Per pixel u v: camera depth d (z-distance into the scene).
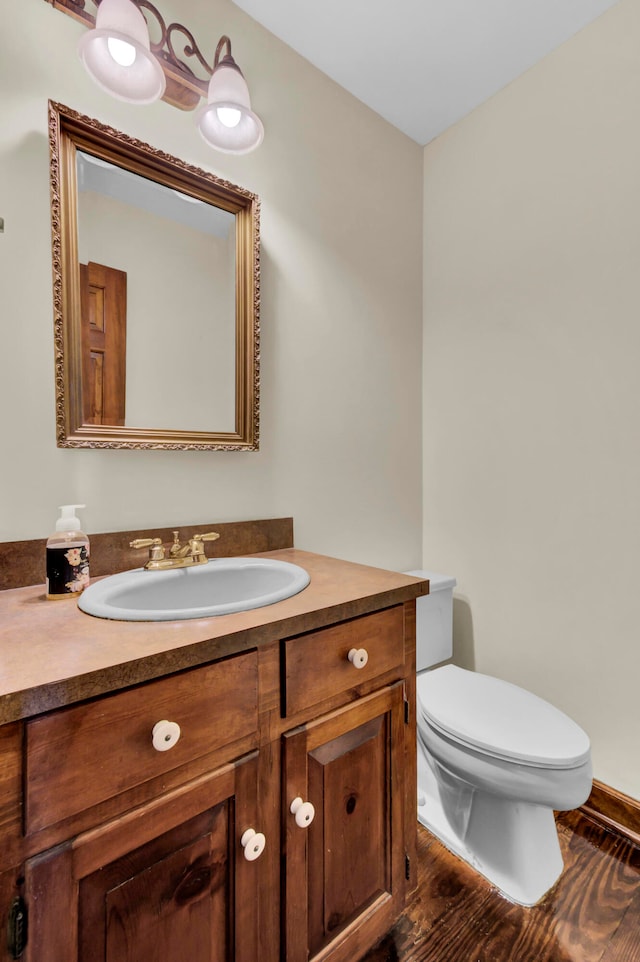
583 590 1.44
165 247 1.17
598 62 1.37
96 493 1.07
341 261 1.57
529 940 1.02
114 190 1.09
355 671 0.87
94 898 0.57
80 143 1.03
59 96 1.00
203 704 0.66
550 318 1.51
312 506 1.50
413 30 1.38
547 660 1.54
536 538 1.56
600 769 1.40
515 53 1.48
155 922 0.62
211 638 0.66
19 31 0.95
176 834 0.64
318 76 1.50
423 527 1.90
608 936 1.03
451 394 1.81
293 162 1.43
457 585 1.80
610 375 1.36
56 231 0.99
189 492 1.22
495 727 1.15
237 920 0.70
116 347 1.10
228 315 1.28
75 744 0.55
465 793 1.27
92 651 0.61
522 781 1.05
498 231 1.65
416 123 1.76
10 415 0.95
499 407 1.66
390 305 1.75
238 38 1.29
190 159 1.19
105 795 0.57
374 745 0.92
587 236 1.41
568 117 1.44
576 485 1.45
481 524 1.72
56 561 0.86
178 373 1.20
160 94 0.95
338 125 1.56
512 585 1.63
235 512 1.31
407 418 1.83
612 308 1.36
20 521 0.96
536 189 1.53
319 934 0.82
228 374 1.29
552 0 1.30
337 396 1.57
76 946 0.55
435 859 1.25
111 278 1.09
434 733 1.21
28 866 0.52
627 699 1.35
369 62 1.49
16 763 0.51
